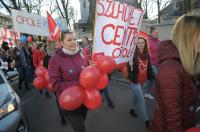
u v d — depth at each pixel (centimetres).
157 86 231
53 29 684
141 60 562
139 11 521
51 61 409
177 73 215
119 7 473
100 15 461
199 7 1193
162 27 1961
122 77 1206
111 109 718
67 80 405
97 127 598
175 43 222
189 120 233
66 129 604
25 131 480
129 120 623
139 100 557
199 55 218
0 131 427
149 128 254
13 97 502
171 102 214
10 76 662
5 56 1333
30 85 1211
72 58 409
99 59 423
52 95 980
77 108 392
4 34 2214
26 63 1117
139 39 571
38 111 778
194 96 227
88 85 362
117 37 479
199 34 213
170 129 219
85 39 941
